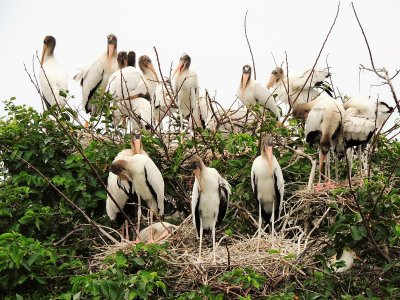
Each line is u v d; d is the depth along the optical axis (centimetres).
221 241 1286
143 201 1338
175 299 1098
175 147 1420
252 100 1650
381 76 1082
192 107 1585
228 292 1121
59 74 1650
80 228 1288
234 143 1346
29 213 1252
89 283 1073
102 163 1348
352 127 1369
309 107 1497
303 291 1134
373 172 1333
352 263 1180
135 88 1570
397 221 1231
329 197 1270
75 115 1395
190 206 1355
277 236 1263
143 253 1163
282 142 1415
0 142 1374
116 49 1694
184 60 1578
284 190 1337
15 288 1175
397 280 1182
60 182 1295
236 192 1329
